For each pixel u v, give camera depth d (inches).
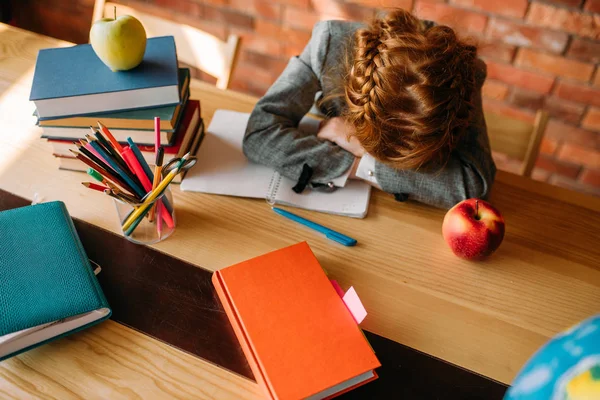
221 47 50.6
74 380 28.5
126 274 33.8
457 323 33.0
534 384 12.3
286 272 32.7
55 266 31.1
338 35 44.5
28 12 91.7
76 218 36.8
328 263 35.7
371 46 36.0
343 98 44.0
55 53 39.0
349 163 40.4
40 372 28.7
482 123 42.8
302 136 41.7
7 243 32.0
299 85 44.1
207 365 29.8
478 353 31.6
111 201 38.2
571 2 63.4
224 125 44.8
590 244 38.5
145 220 35.5
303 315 30.5
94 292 30.3
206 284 33.8
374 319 32.8
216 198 39.2
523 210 40.4
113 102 36.4
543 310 34.2
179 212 38.0
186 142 40.3
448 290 34.8
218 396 28.6
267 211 38.8
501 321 33.4
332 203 39.4
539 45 68.1
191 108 41.0
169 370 29.4
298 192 39.8
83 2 86.4
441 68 34.4
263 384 27.8
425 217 39.6
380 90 34.2
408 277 35.4
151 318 31.7
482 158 40.9
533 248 37.8
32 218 33.7
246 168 41.4
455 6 69.2
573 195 41.8
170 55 39.0
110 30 34.8
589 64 67.1
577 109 71.5
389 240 37.6
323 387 27.3
